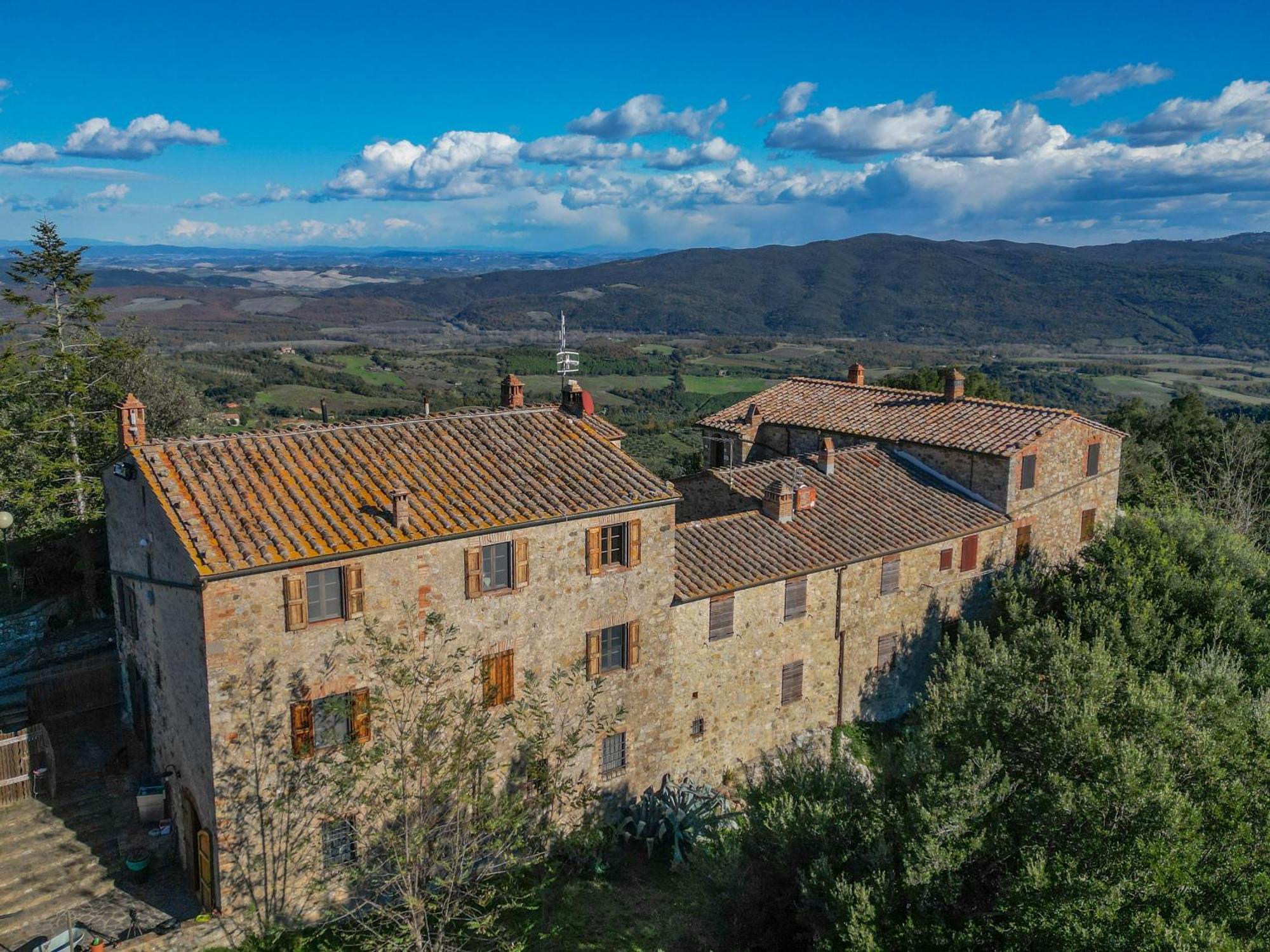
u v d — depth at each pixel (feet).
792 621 93.25
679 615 84.53
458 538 69.00
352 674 65.98
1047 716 65.77
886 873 53.98
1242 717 66.39
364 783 65.92
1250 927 48.73
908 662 104.22
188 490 65.41
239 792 63.10
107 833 76.13
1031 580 108.78
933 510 108.17
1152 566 103.45
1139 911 46.70
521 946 63.21
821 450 112.88
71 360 126.93
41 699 89.92
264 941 65.92
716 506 108.88
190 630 63.93
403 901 63.31
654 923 72.13
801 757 75.77
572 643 77.10
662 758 85.30
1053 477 115.96
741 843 63.82
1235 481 175.94
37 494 123.65
